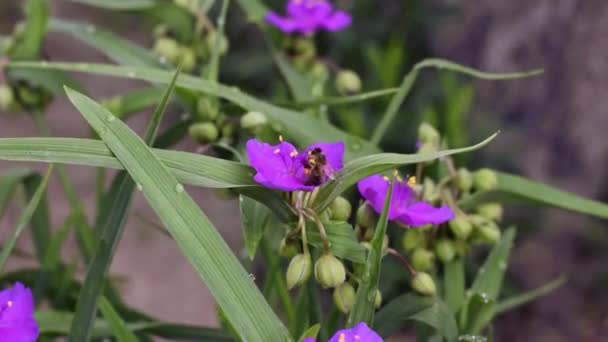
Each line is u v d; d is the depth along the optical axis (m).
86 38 0.70
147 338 0.68
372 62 1.00
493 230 0.60
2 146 0.50
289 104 0.65
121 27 2.07
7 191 0.70
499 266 0.63
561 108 1.18
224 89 0.63
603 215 0.61
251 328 0.50
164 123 1.77
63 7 2.17
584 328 1.26
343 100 0.65
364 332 0.50
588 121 1.17
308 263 0.52
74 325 0.55
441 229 0.61
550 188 0.62
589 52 1.14
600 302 1.27
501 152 1.20
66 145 0.51
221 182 0.52
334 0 1.33
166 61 0.70
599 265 1.25
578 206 0.62
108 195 0.66
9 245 0.56
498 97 1.23
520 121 1.22
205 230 0.50
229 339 0.64
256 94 1.42
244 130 0.65
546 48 1.18
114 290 0.73
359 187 0.56
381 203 0.56
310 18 0.71
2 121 1.83
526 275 1.27
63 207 1.58
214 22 0.76
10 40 0.72
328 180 0.53
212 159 0.52
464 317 0.61
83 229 0.68
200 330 0.64
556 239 1.27
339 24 0.71
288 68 0.72
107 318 0.55
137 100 0.69
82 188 1.64
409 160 0.51
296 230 0.53
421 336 0.64
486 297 0.60
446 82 0.83
